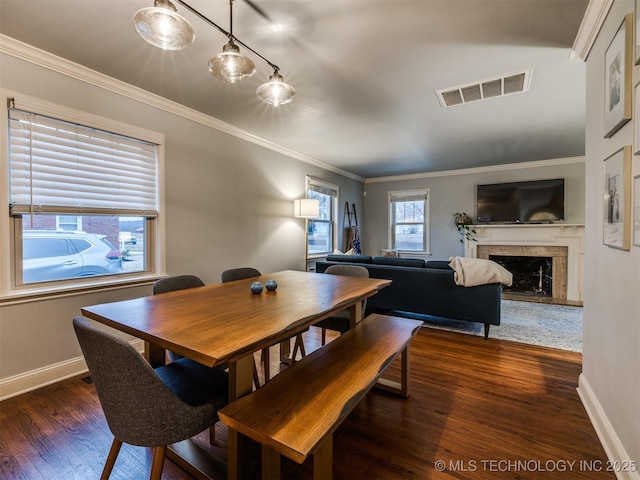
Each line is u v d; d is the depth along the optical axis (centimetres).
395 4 164
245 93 273
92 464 147
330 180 572
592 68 180
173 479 139
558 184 500
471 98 281
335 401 117
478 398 203
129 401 103
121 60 220
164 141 289
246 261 386
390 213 672
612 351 149
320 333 334
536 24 181
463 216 583
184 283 214
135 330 122
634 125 124
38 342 215
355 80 247
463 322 372
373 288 208
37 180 215
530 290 539
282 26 182
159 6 120
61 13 172
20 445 159
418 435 167
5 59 196
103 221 258
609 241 150
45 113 213
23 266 214
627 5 132
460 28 184
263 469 116
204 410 118
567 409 189
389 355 159
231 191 363
